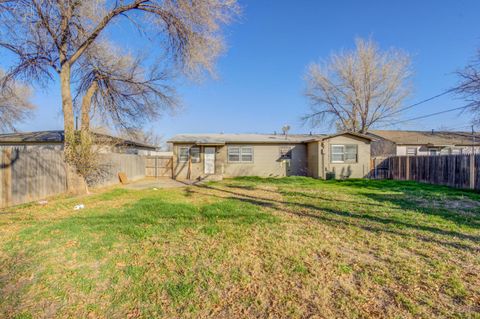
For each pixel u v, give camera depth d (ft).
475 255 11.95
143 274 10.06
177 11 28.58
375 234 14.90
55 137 52.44
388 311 7.86
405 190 33.88
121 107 41.50
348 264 10.98
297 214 19.79
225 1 29.01
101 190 35.12
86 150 31.14
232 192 32.68
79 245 12.91
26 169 25.81
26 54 29.73
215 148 59.16
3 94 35.27
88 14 28.50
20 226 16.42
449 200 25.86
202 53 32.07
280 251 12.28
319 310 7.91
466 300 8.41
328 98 84.02
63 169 31.58
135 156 54.29
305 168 60.18
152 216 18.79
